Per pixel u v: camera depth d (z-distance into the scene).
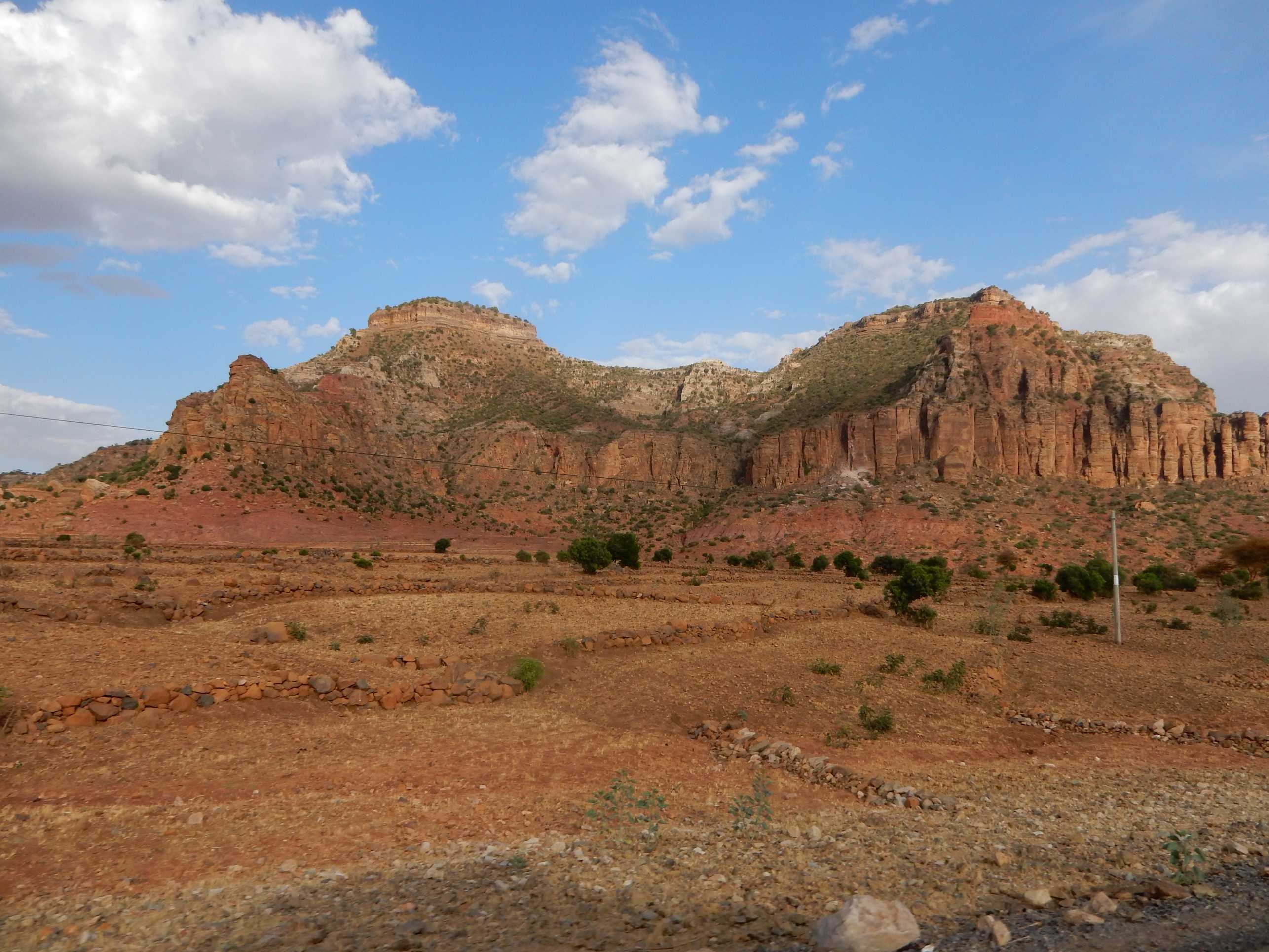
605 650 20.86
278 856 7.53
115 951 5.40
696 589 40.88
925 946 5.27
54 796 8.78
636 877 7.12
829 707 16.50
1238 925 5.54
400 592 30.05
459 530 107.19
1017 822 9.38
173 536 72.06
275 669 14.55
